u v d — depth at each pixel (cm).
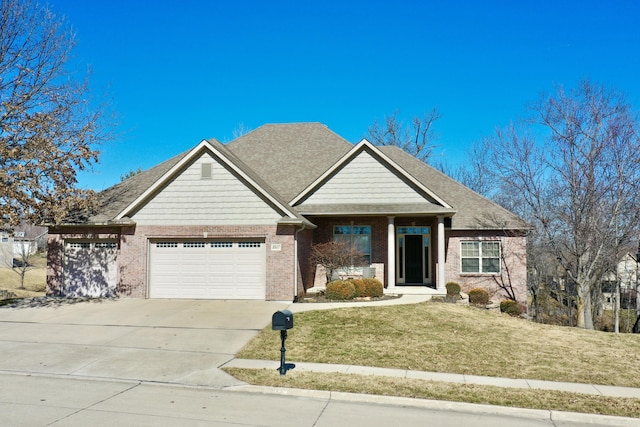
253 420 747
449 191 2497
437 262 2123
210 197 1941
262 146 2695
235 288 1919
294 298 1872
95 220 2011
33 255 5444
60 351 1195
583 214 2347
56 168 1889
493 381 981
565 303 3222
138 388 923
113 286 2039
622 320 3127
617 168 2278
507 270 2302
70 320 1553
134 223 1952
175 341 1288
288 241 1881
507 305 1994
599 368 1097
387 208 2100
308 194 2214
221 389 922
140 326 1461
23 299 1970
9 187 1727
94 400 841
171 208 1953
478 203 2431
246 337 1324
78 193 1950
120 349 1212
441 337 1323
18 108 1859
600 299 3023
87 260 2069
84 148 2020
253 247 1922
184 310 1694
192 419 746
